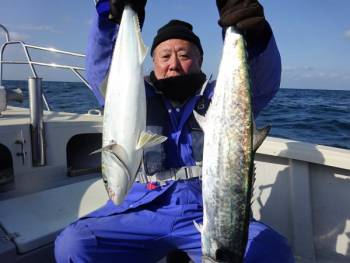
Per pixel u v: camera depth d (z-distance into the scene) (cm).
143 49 82
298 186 129
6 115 164
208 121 77
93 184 143
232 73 75
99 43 97
